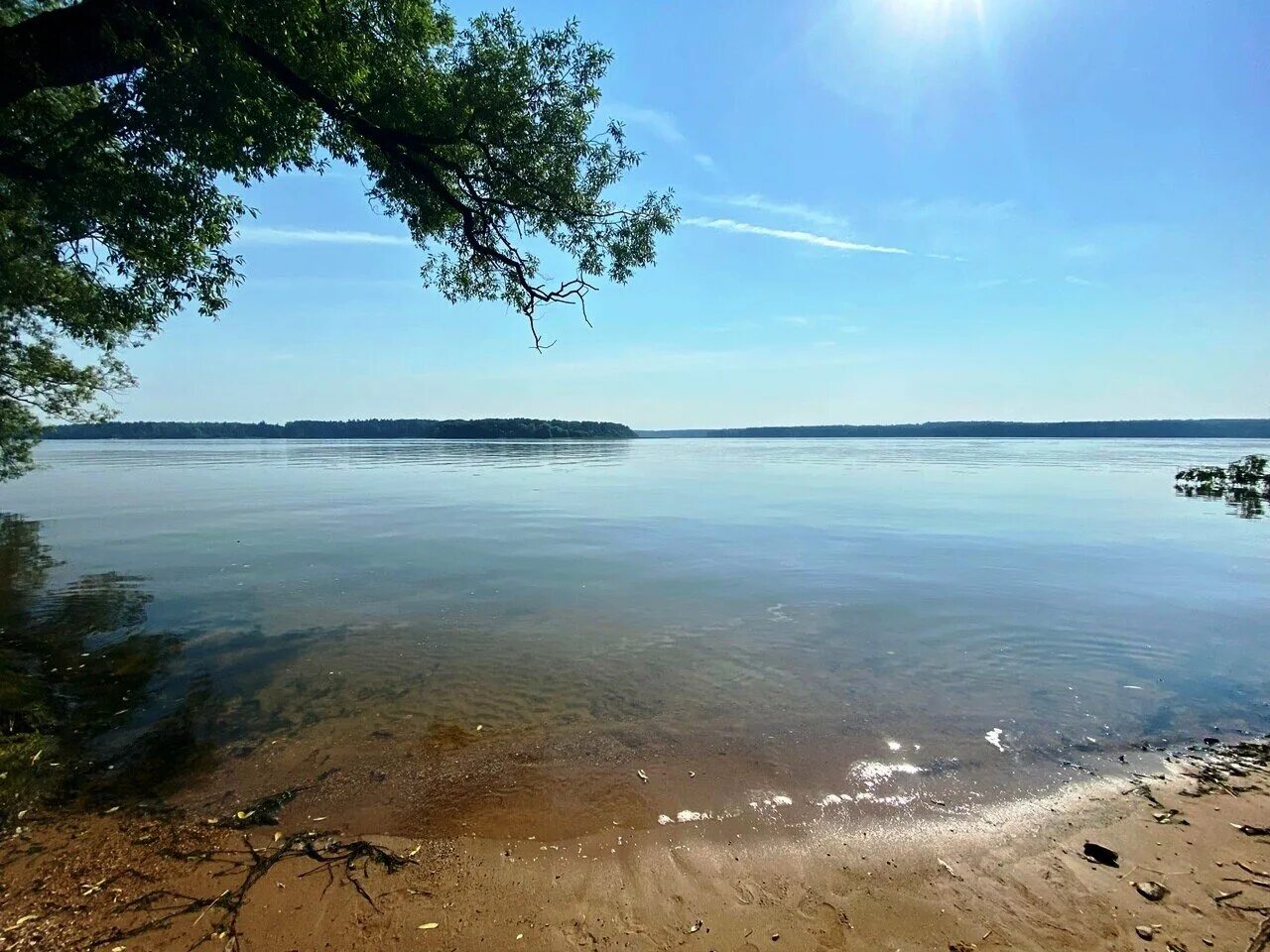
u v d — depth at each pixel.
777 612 10.34
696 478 43.09
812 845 4.13
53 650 8.34
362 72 6.79
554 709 6.48
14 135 6.24
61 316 8.89
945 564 14.41
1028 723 6.10
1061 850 4.02
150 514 23.91
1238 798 4.62
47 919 3.29
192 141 5.88
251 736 5.84
